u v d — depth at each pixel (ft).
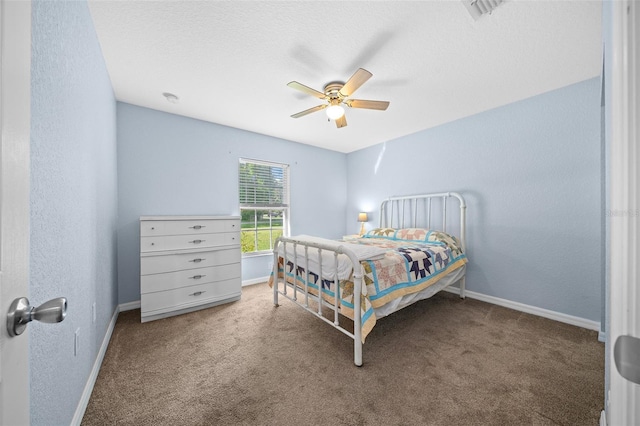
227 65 6.64
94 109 5.26
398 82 7.50
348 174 15.58
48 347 2.97
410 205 12.17
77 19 4.15
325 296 6.68
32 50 2.62
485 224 9.55
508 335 6.84
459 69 6.86
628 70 1.19
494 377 5.10
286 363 5.57
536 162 8.32
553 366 5.46
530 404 4.41
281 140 12.89
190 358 5.77
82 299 4.26
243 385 4.88
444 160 10.82
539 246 8.27
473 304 9.20
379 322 7.69
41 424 2.79
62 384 3.37
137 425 3.98
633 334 1.16
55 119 3.19
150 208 9.29
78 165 4.11
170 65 6.64
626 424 1.15
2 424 1.31
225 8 4.82
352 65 6.63
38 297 2.71
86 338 4.47
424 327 7.34
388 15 5.03
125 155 8.83
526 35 5.57
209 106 9.12
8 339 1.37
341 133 12.10
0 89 1.33
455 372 5.26
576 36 5.59
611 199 1.32
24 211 1.55
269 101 8.71
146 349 6.15
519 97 8.45
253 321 7.73
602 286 6.59
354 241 10.53
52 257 3.07
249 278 11.80
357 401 4.47
